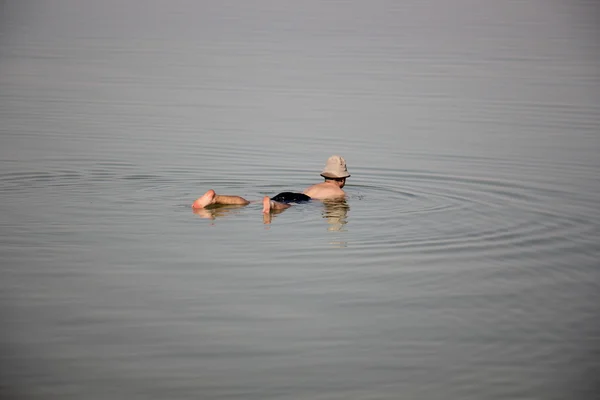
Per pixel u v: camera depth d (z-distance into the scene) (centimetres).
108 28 15500
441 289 4066
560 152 7294
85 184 5850
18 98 9369
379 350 3428
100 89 10000
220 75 11081
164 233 4759
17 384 3097
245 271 4228
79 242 4594
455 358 3378
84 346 3403
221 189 5834
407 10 18775
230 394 3070
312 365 3300
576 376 3244
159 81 10594
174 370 3231
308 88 10325
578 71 11519
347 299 3922
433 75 11262
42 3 19562
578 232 4975
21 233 4719
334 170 5612
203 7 19138
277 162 6781
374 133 8019
